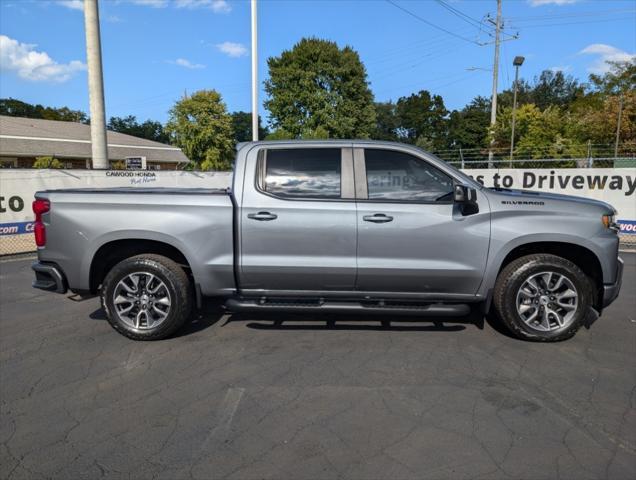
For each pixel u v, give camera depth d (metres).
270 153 4.64
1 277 7.78
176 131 38.19
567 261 4.53
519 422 3.23
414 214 4.45
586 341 4.72
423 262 4.48
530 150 23.03
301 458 2.84
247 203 4.54
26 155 30.30
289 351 4.47
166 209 4.57
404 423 3.22
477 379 3.88
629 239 11.15
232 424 3.22
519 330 4.60
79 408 3.46
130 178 11.34
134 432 3.14
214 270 4.59
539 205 4.52
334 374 3.98
